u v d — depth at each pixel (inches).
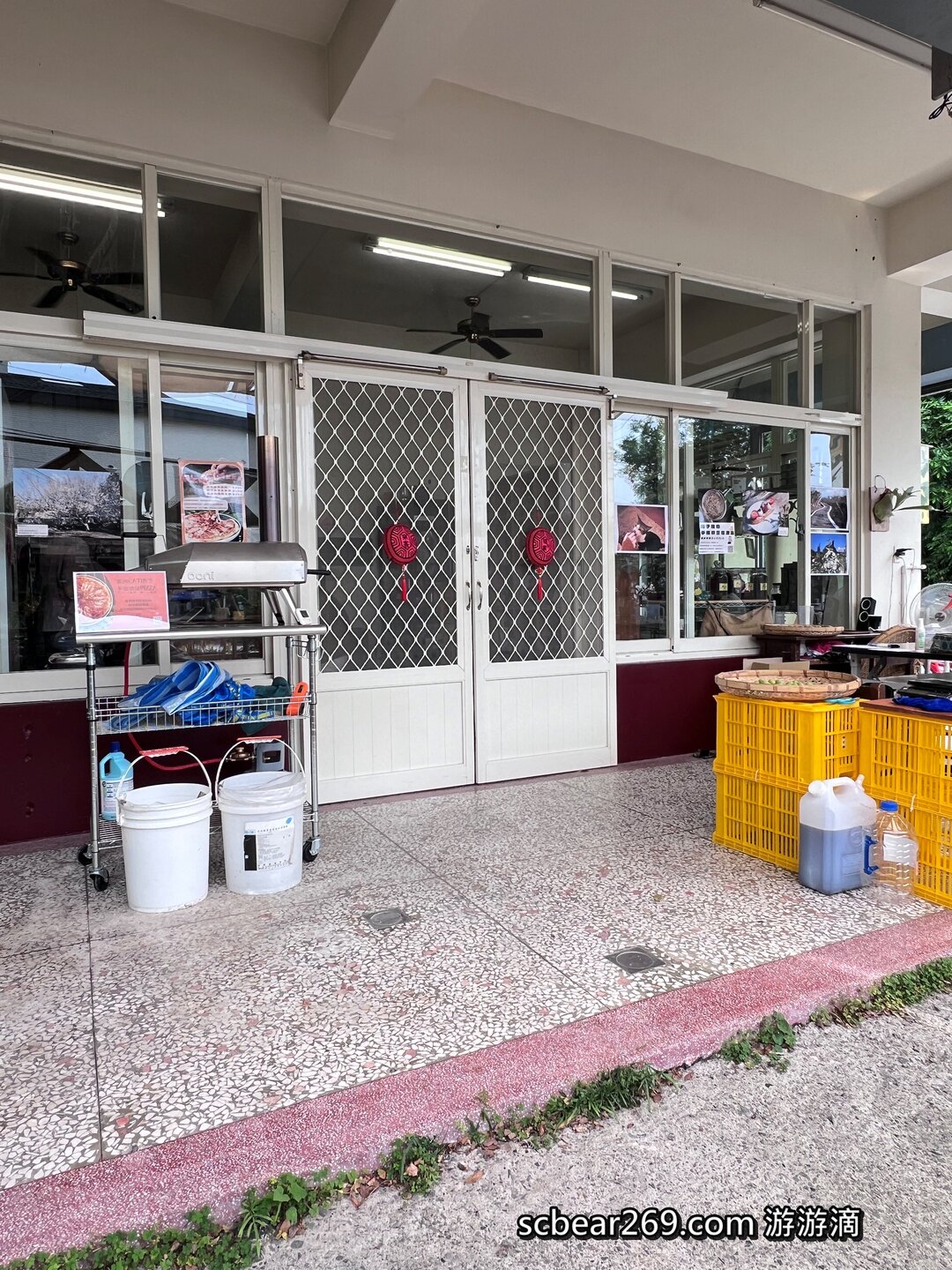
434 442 167.6
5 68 128.3
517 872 119.9
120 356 140.3
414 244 166.6
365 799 162.6
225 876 119.6
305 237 155.4
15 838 134.6
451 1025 77.3
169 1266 52.6
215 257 146.6
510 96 170.6
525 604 179.9
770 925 100.3
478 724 174.2
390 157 159.2
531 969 88.8
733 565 212.1
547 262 182.2
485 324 173.0
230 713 122.8
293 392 151.9
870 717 117.6
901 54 143.8
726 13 144.4
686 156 195.5
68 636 139.1
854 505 234.4
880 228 229.6
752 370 213.3
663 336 198.7
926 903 107.4
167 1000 82.8
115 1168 58.0
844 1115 67.4
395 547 161.8
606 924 100.9
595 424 187.2
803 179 211.5
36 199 134.6
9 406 134.0
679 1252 53.3
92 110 134.0
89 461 139.4
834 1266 52.1
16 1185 56.4
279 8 141.9
